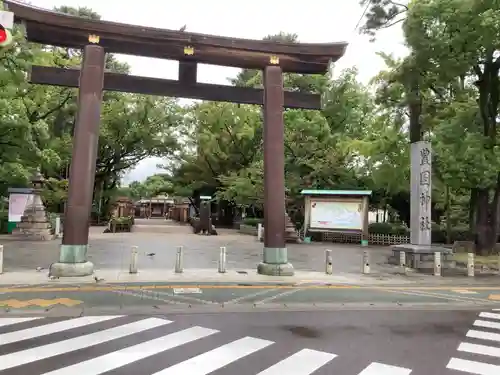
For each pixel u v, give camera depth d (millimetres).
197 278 12383
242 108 38562
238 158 42656
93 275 12141
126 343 6258
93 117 12227
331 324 7750
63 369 5141
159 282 11570
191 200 54656
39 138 29062
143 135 40969
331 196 28250
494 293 11656
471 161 18625
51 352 5766
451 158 19219
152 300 9336
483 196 22312
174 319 7812
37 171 27219
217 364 5461
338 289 11539
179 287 10984
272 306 9172
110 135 40781
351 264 17250
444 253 16625
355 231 27375
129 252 18922
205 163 45656
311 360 5699
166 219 71812
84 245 12133
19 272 12461
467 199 30969
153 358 5637
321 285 12047
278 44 13617
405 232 29734
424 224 16922
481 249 22125
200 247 22547
